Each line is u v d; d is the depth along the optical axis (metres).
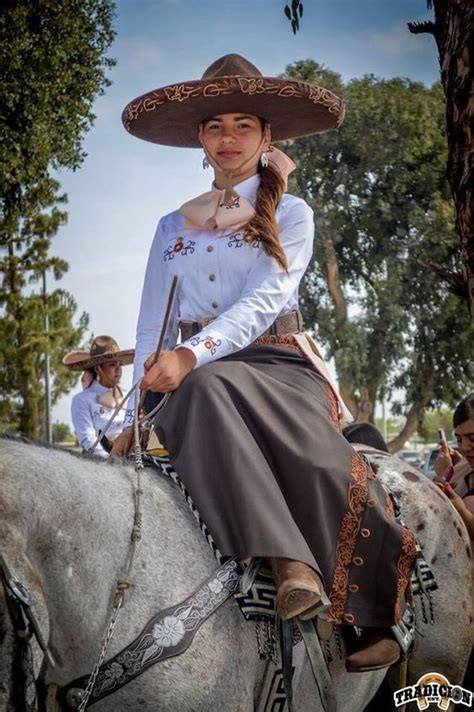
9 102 17.86
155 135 4.35
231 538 3.08
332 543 3.32
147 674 2.89
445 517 4.30
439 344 30.78
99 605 2.90
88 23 18.22
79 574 2.87
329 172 30.75
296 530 3.13
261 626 3.12
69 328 32.84
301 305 30.97
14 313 31.66
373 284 30.88
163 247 3.94
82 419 7.72
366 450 4.43
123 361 7.79
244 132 3.93
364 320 30.72
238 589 3.09
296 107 4.00
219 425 3.20
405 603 3.61
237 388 3.32
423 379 31.17
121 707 2.93
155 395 3.70
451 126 4.90
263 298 3.56
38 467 2.87
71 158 18.61
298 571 3.05
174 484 3.22
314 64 31.53
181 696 2.93
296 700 3.46
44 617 2.67
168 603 2.96
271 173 3.88
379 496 3.53
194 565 3.05
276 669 3.25
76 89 18.34
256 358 3.62
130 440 3.48
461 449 5.01
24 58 17.98
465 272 4.97
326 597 3.13
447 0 4.88
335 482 3.35
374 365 30.55
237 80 3.78
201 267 3.76
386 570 3.44
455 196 4.95
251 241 3.69
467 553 4.40
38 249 30.38
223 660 3.02
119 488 3.09
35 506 2.79
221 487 3.13
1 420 33.25
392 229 30.72
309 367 3.71
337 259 31.09
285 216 3.82
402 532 3.49
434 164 30.58
